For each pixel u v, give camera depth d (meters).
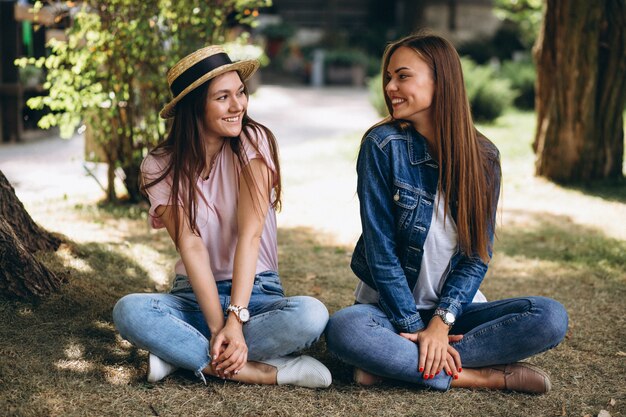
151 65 5.26
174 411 2.36
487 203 2.63
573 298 3.74
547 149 6.74
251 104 14.57
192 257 2.60
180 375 2.62
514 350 2.54
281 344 2.55
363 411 2.42
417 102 2.57
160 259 4.10
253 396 2.49
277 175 2.70
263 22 24.39
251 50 5.91
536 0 12.34
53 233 3.94
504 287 3.96
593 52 6.39
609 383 2.71
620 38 6.36
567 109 6.56
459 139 2.56
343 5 26.52
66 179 6.51
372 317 2.59
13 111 8.60
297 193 6.44
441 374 2.55
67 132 5.20
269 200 2.70
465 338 2.58
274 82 21.56
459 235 2.60
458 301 2.58
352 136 10.12
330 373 2.60
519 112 13.67
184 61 2.57
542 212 5.72
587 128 6.57
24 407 2.32
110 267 3.76
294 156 8.42
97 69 5.28
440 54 2.56
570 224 5.35
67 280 3.35
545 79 6.77
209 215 2.70
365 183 2.63
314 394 2.53
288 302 2.57
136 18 5.09
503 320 2.55
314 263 4.37
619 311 3.53
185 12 5.18
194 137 2.62
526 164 7.69
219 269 2.75
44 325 2.93
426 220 2.61
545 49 6.68
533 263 4.40
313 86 20.98
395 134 2.63
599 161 6.62
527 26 19.42
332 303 3.64
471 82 11.78
